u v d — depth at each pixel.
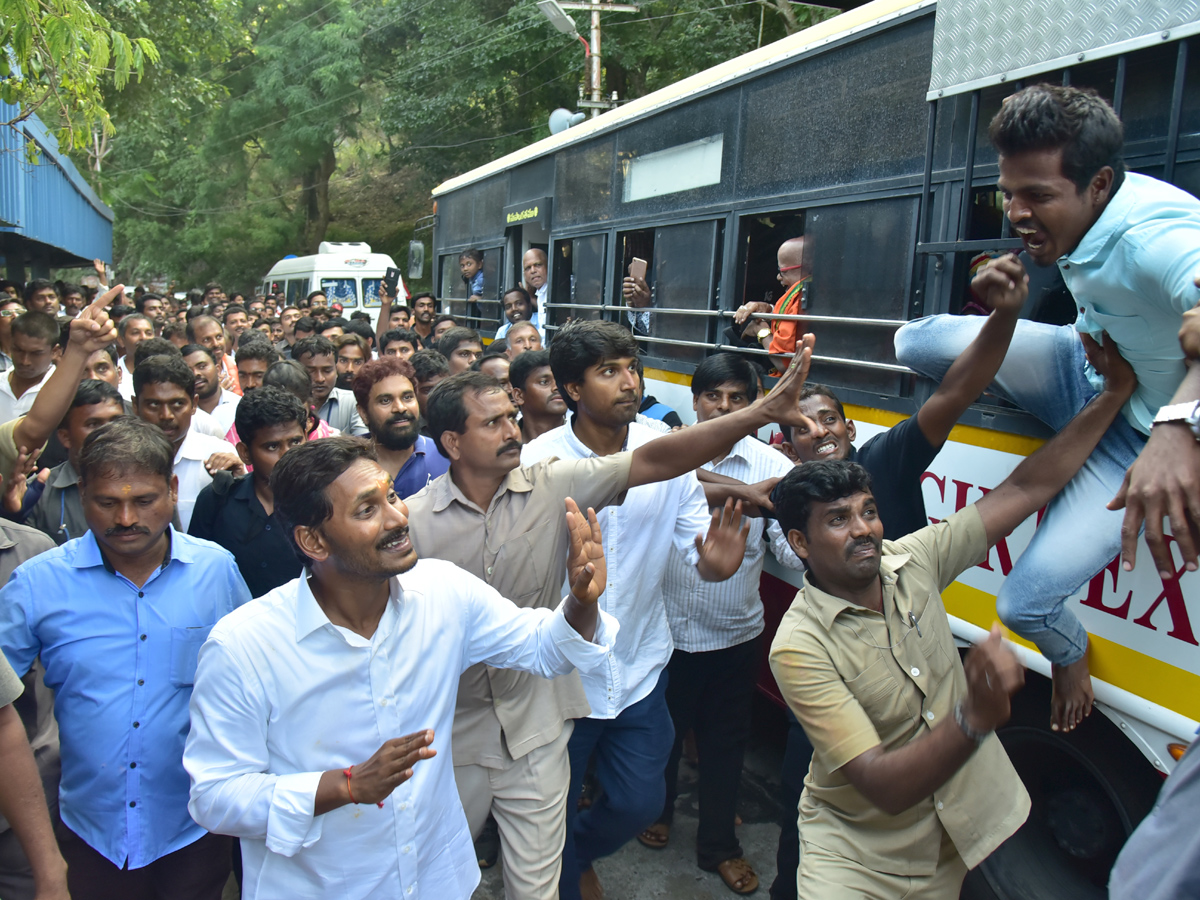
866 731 2.14
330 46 29.27
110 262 27.25
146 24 14.12
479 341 6.14
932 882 2.31
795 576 4.01
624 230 5.96
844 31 3.89
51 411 3.20
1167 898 1.50
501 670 2.56
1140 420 2.30
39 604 2.43
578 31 19.95
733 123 4.73
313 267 20.61
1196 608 2.34
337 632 1.94
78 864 2.49
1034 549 2.47
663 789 3.02
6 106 10.48
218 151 32.44
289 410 3.22
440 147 25.00
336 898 1.96
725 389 3.72
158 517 2.41
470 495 2.66
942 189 3.37
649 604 3.04
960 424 3.21
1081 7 2.69
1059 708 2.65
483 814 2.63
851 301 3.88
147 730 2.45
